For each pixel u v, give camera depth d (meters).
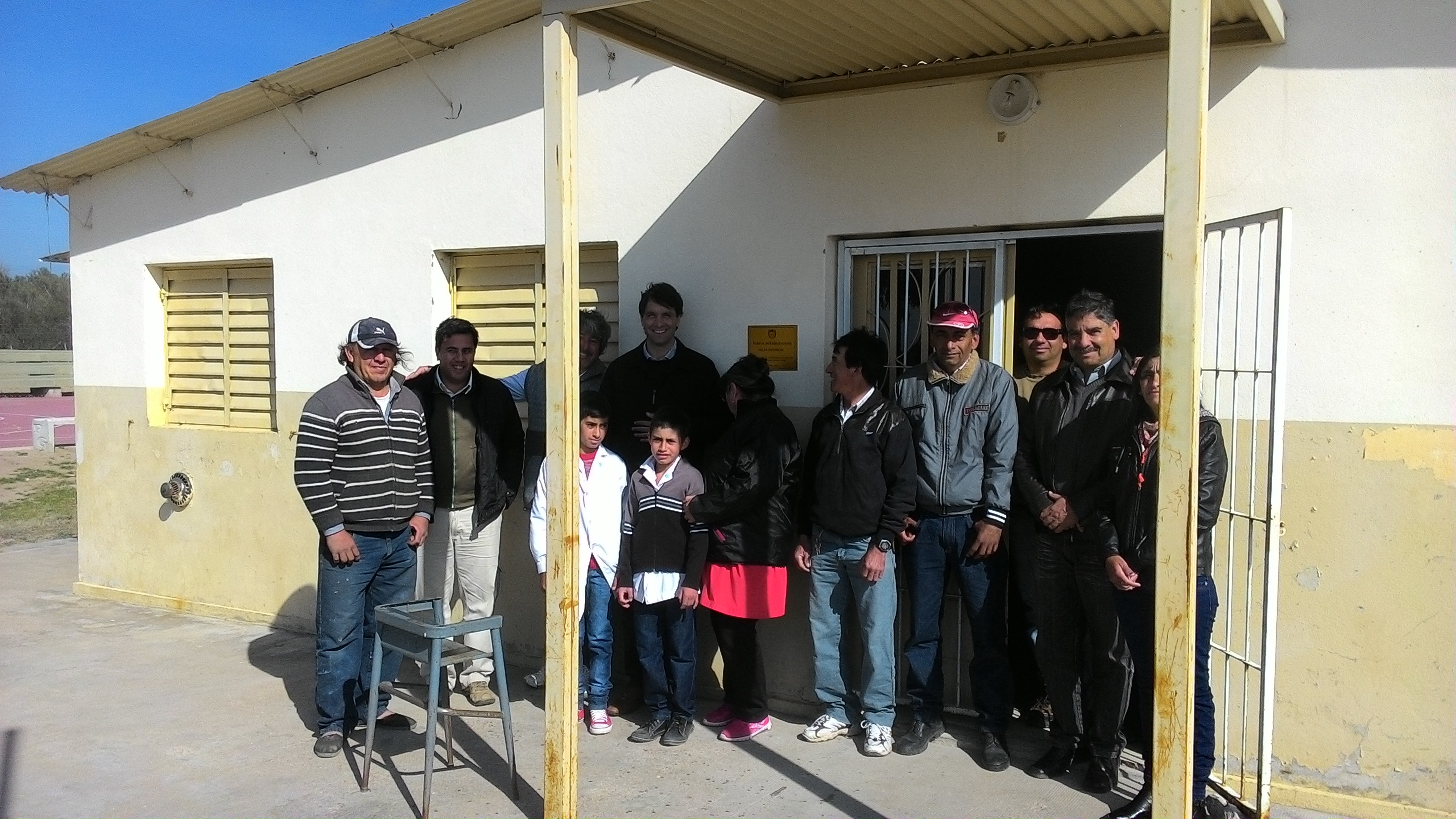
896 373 4.76
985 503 4.11
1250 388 3.94
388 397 4.68
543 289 5.73
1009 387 4.18
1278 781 3.96
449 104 5.81
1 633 6.53
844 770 4.23
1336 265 3.82
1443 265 3.66
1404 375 3.72
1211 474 3.38
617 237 5.36
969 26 3.92
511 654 5.74
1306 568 3.88
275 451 6.53
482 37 5.67
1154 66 4.05
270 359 6.73
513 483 5.24
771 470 4.37
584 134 5.43
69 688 5.45
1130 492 3.54
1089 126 4.18
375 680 4.22
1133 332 5.33
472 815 3.93
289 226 6.41
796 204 4.85
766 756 4.41
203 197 6.74
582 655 4.87
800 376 4.86
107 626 6.68
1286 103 3.88
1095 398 3.87
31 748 4.63
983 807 3.87
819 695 4.54
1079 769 4.18
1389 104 3.73
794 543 4.70
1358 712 3.82
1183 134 2.55
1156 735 2.67
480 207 5.75
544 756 3.97
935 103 4.50
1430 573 3.70
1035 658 4.43
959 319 4.11
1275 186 3.91
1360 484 3.79
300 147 6.33
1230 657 3.74
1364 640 3.80
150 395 7.13
